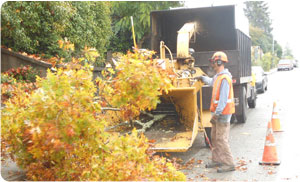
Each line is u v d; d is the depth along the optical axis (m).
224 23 10.49
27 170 5.00
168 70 5.00
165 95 6.58
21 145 4.73
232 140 8.16
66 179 4.48
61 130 3.89
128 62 4.60
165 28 10.77
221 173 5.84
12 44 10.63
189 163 6.36
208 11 10.11
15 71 9.17
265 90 20.14
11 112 4.68
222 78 5.94
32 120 4.07
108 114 6.62
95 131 4.27
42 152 4.22
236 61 8.96
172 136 6.44
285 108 12.78
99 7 14.77
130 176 4.20
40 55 10.98
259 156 6.78
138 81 4.44
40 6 10.38
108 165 4.37
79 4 12.62
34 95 4.02
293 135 8.46
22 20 10.12
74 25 12.38
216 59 6.09
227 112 5.92
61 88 4.10
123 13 18.34
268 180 5.41
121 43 18.70
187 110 6.63
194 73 7.66
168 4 17.78
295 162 6.29
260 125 9.86
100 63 14.71
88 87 4.55
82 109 4.18
